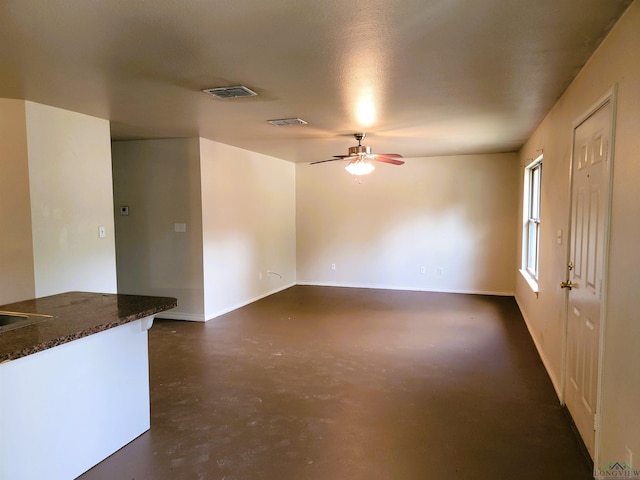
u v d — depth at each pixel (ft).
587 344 7.91
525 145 18.25
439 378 11.50
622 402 5.91
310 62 8.13
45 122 11.62
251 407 9.87
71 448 7.20
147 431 8.83
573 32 6.75
